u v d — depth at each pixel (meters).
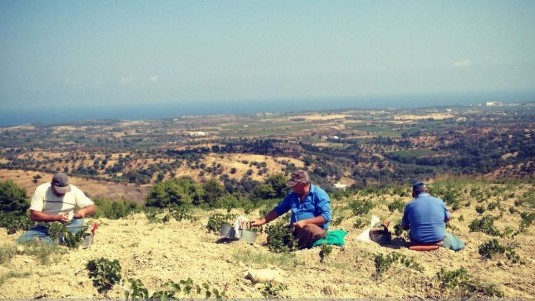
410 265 7.50
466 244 9.64
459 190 21.69
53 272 6.54
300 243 8.73
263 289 6.07
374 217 9.73
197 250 8.27
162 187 46.41
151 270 6.64
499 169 74.12
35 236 8.55
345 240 9.37
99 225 11.75
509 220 14.43
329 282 6.67
